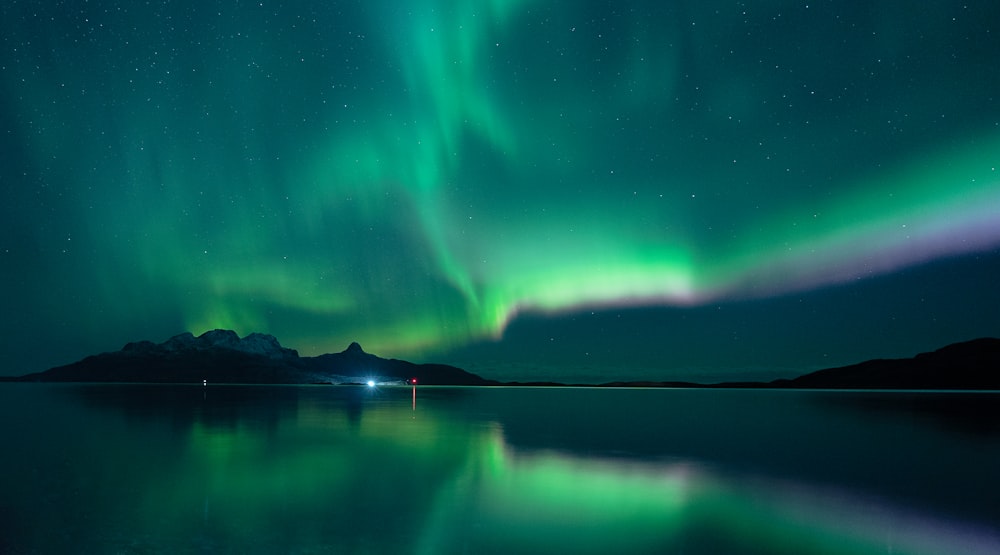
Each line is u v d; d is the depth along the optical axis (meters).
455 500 13.73
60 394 91.50
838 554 10.10
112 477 16.42
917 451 23.73
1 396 80.75
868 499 14.43
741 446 24.84
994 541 10.93
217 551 9.85
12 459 19.62
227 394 97.31
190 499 13.62
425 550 10.01
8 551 9.85
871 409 58.72
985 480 17.22
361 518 12.01
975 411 54.56
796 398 102.19
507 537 10.81
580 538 10.81
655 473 17.70
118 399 71.00
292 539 10.52
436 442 24.83
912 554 10.17
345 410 48.03
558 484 15.81
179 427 31.27
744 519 12.33
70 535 10.70
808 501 14.11
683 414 48.91
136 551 9.85
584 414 47.47
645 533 11.19
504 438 26.92
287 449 22.31
